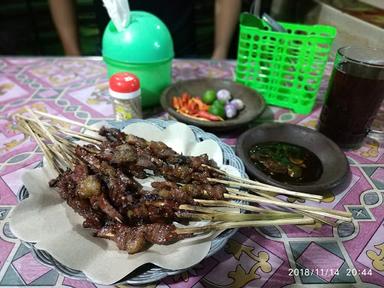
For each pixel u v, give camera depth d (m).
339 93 0.38
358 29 0.56
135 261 0.25
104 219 0.29
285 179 0.35
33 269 0.26
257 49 0.48
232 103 0.47
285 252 0.29
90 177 0.29
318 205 0.34
